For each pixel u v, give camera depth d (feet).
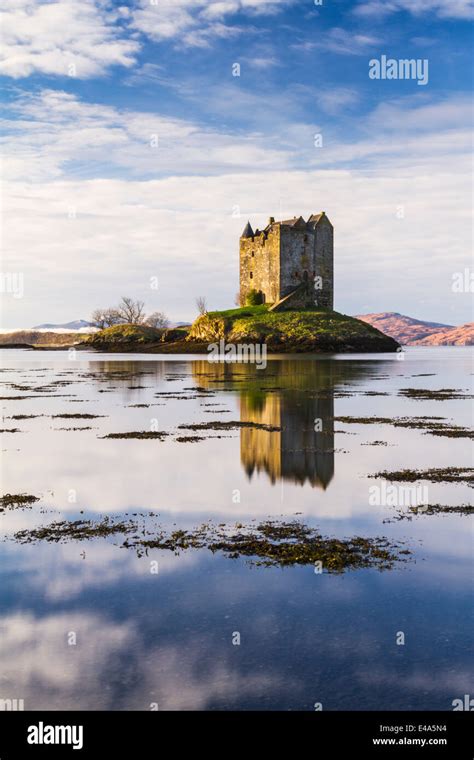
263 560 32.96
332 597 28.17
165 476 53.47
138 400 123.65
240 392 138.92
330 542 35.81
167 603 27.73
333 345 366.84
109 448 67.87
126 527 39.09
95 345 534.78
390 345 397.39
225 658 23.15
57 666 22.80
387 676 21.93
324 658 23.04
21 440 73.97
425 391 139.95
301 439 73.41
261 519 40.68
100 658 23.27
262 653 23.45
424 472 54.65
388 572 31.09
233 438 74.38
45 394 139.33
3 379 194.80
